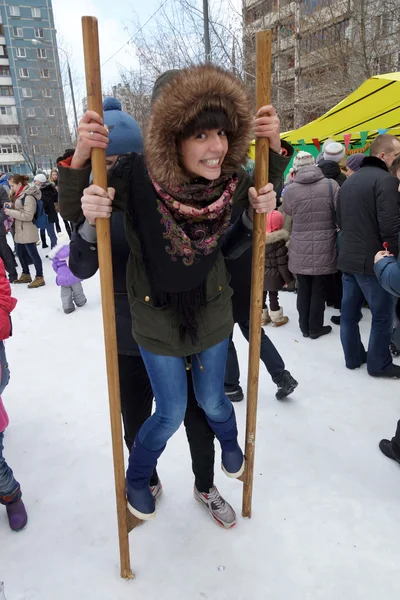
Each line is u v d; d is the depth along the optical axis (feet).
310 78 34.37
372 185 9.10
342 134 18.93
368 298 9.78
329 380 10.36
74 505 6.86
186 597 5.31
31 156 119.55
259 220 5.05
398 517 6.38
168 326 4.84
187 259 4.45
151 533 6.25
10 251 21.83
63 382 10.93
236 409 9.23
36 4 141.90
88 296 18.72
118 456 5.12
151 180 4.28
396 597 5.23
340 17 30.91
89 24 3.91
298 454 7.78
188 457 7.79
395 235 9.04
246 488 6.22
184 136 4.05
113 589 5.44
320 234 11.73
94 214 4.25
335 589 5.34
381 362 10.20
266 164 4.84
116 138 5.67
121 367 5.90
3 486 6.32
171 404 5.08
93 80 4.03
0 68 143.95
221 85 4.05
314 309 12.46
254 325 5.43
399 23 29.01
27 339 14.05
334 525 6.26
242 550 5.91
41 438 8.62
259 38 4.44
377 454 7.75
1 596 5.20
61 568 5.77
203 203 4.38
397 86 14.32
